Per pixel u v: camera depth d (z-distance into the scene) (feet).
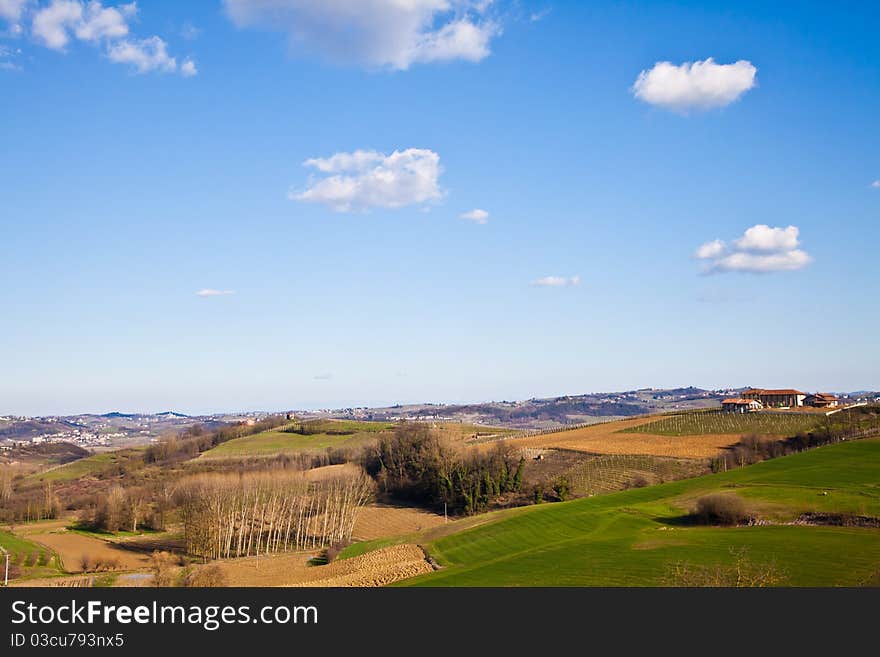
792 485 278.05
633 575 177.17
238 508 440.86
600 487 444.96
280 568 319.06
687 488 315.99
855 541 192.65
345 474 512.22
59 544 420.36
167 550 406.82
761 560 176.86
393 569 248.11
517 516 308.81
